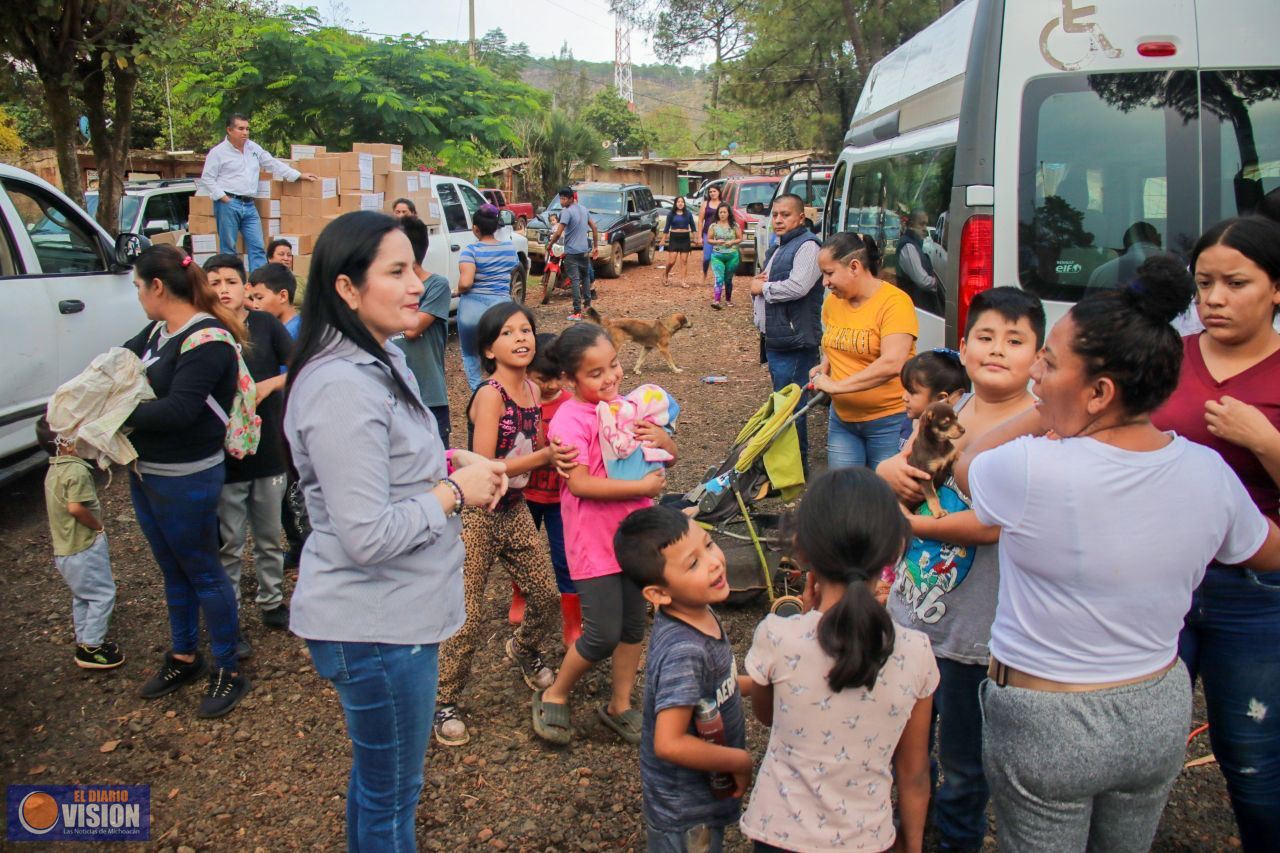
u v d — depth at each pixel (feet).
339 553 7.08
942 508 7.93
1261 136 12.82
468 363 23.43
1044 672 6.17
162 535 11.85
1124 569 5.82
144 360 12.10
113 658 13.29
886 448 14.32
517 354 11.27
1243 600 7.41
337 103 51.47
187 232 32.99
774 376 18.90
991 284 13.16
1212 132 12.76
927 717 6.77
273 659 13.58
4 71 30.04
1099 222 12.98
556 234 44.47
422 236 16.61
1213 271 7.39
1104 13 12.75
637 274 63.82
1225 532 6.09
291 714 12.28
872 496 6.29
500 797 10.52
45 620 14.84
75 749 11.51
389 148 33.30
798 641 6.47
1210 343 7.80
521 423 11.59
